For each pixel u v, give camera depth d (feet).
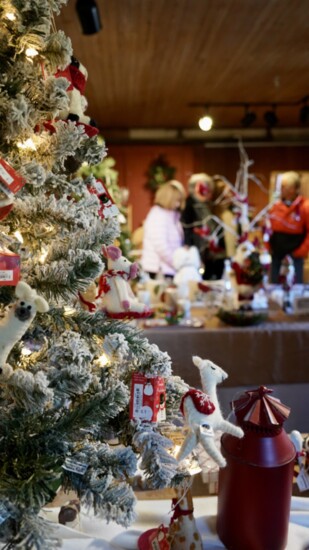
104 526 3.15
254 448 2.76
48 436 2.31
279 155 22.17
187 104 16.98
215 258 13.34
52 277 2.37
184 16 9.06
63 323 2.59
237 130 21.84
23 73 2.37
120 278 3.25
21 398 2.05
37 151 2.54
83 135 2.58
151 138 21.84
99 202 2.99
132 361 2.68
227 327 7.62
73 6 8.53
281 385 7.60
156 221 13.37
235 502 2.83
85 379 2.24
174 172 21.90
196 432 2.48
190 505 2.88
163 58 11.72
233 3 8.46
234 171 22.21
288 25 9.58
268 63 12.21
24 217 2.48
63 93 2.39
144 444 2.43
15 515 2.04
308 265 17.31
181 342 7.36
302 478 3.31
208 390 2.81
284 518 2.83
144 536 2.97
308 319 8.13
